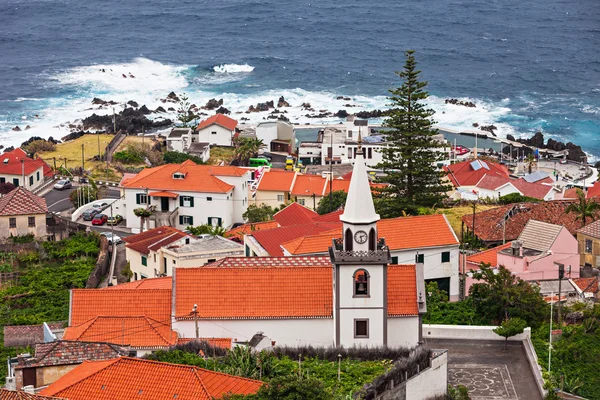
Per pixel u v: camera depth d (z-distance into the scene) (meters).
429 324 120.69
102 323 108.94
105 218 197.88
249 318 108.38
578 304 124.88
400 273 110.75
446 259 138.25
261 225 166.50
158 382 89.69
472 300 128.12
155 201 196.38
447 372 105.56
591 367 112.69
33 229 179.88
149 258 157.38
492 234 159.75
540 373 107.12
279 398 86.44
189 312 108.88
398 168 181.50
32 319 142.00
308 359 102.94
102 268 165.50
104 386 89.38
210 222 196.00
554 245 143.25
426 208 178.50
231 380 91.44
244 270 112.00
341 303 105.38
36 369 97.06
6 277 162.88
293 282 110.94
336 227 146.88
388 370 98.62
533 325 121.88
